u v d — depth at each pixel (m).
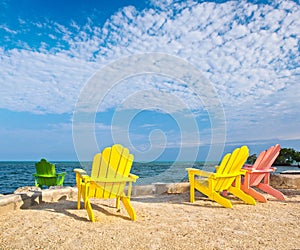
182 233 2.63
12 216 3.07
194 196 4.57
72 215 3.19
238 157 3.95
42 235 2.50
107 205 3.82
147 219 3.16
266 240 2.45
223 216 3.31
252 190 4.29
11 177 13.34
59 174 5.78
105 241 2.39
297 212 3.56
